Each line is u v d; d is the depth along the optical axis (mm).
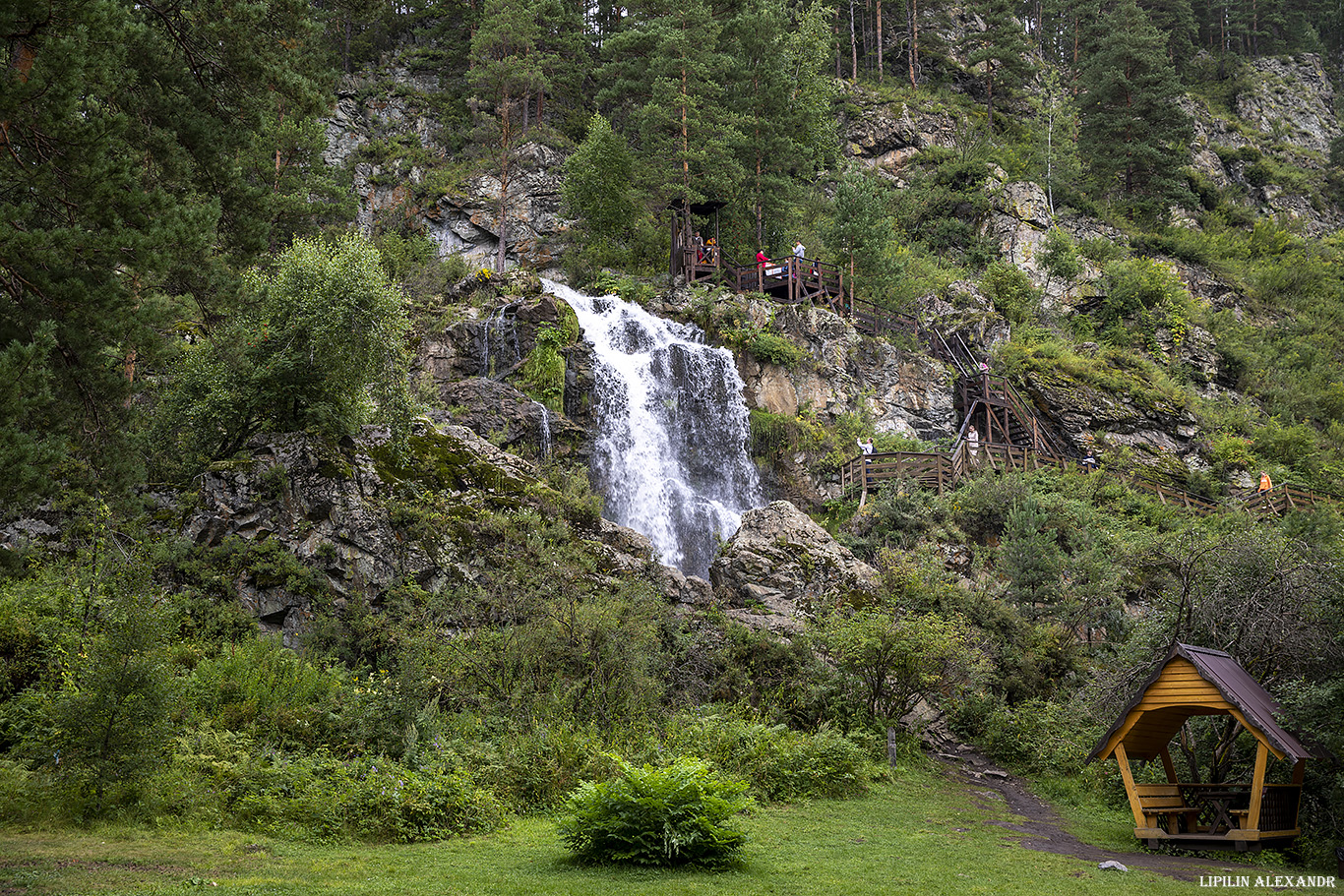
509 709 16391
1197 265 69812
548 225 53625
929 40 85750
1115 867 11219
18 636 15086
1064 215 68312
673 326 40125
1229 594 15312
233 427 22797
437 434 24203
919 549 29562
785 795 15703
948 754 21578
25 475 10492
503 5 57750
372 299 23266
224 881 8930
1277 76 102812
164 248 12469
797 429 38312
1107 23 85688
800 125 55250
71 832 10797
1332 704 13812
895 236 58031
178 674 14562
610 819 10688
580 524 24375
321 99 17047
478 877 9594
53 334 11000
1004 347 47750
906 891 9570
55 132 11758
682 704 18469
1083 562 27141
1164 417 47969
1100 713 16359
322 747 13922
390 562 20750
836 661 21422
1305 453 49906
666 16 55875
